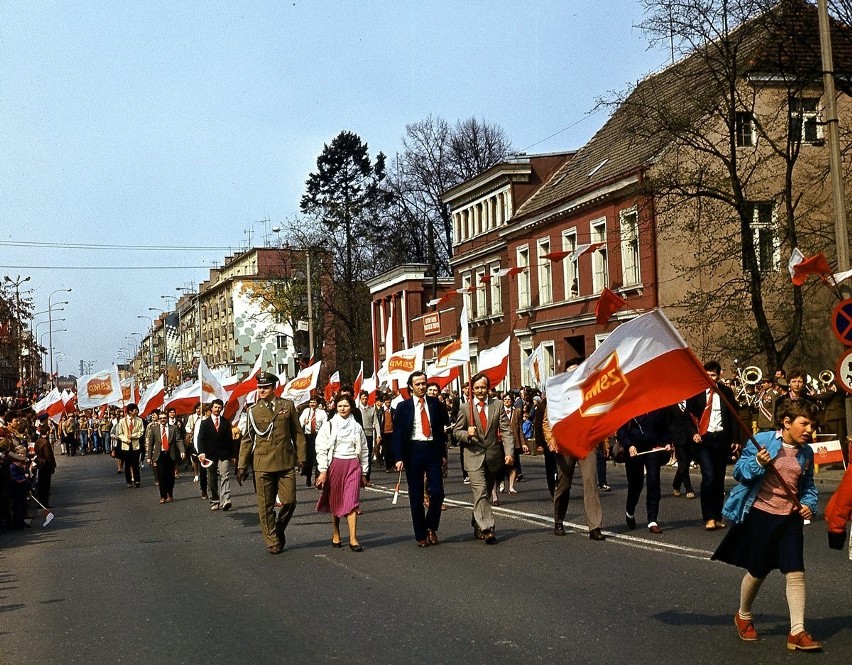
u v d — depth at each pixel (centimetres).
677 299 3456
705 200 2775
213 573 1123
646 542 1221
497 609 854
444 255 6575
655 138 3011
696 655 679
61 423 5250
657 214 2841
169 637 803
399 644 742
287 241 7006
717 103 2666
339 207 6856
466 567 1086
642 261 3647
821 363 3194
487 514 1273
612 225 3875
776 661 659
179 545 1401
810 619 780
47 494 2131
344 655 716
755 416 2294
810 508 691
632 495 1338
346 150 7806
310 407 2448
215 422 1906
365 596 939
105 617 902
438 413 1285
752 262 2672
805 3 2577
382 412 2855
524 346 4766
